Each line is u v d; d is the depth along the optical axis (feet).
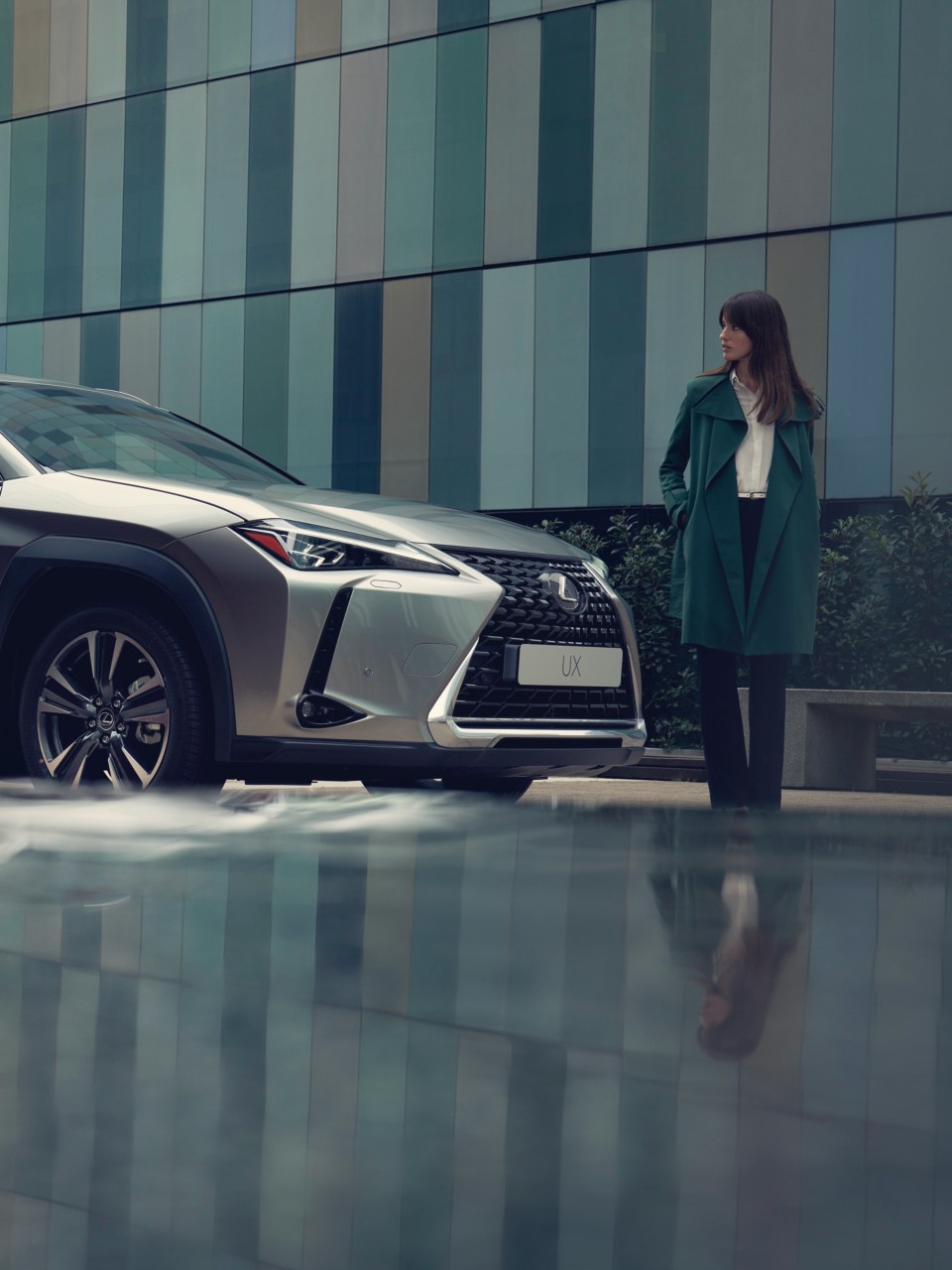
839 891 6.90
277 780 12.19
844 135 38.09
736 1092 3.32
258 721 11.49
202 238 48.93
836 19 38.14
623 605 14.14
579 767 13.57
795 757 20.26
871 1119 3.11
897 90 37.47
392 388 45.11
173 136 49.65
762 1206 2.56
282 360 47.21
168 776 11.94
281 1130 3.01
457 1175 2.73
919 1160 2.83
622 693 14.03
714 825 10.42
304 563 11.60
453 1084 3.37
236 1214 2.52
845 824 10.69
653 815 11.43
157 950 5.18
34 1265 2.32
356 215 45.83
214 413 48.57
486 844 8.82
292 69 47.16
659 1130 3.02
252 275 47.88
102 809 11.16
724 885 7.04
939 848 8.95
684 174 40.22
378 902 6.40
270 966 4.86
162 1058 3.62
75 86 51.70
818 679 30.60
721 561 13.91
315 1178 2.71
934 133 37.11
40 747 12.57
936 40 37.06
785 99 38.86
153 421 15.81
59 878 7.16
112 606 12.21
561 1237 2.41
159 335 49.83
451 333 44.04
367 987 4.53
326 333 46.42
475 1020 4.07
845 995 4.46
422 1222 2.48
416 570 12.00
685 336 40.29
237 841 8.88
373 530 12.13
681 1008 4.25
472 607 12.05
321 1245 2.38
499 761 12.37
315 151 46.65
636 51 40.88
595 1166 2.78
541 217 42.47
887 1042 3.84
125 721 12.23
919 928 5.79
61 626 12.43
